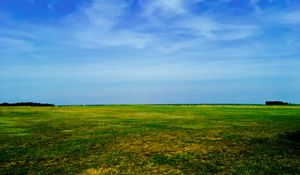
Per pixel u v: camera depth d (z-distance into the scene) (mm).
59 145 28422
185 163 21641
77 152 25328
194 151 25734
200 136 33938
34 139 31969
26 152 25297
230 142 29906
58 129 40875
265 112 82312
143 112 85875
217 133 36406
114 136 34031
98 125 46219
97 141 30625
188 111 91500
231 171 19547
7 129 40906
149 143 29469
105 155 24156
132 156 23844
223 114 73875
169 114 75000
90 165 21078
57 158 23188
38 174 18969
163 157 23469
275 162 21750
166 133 36531
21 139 32000
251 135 34625
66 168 20328
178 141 30594
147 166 20844
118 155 24188
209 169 20062
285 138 32344
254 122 50812
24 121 53438
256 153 24828
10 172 19375
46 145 28438
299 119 56719
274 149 26391
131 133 36562
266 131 38125
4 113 74250
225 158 23109
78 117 64125
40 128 42031
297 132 36969
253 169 19953
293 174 18844
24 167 20578
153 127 43125
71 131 38625
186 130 39438
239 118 60031
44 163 21688
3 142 30109
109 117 64125
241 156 23766
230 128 41719
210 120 55344
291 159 22719
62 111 89062
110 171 19656
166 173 19219
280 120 54531
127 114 75562
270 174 18891
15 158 23141
